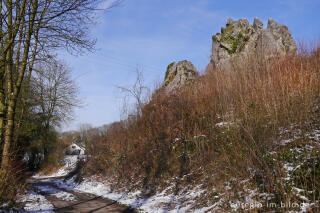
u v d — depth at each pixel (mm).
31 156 32531
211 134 11539
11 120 8484
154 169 12383
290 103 9969
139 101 19062
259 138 8523
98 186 14922
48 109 21609
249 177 7211
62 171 28125
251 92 12281
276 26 18703
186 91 16656
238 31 19969
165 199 9156
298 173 6223
